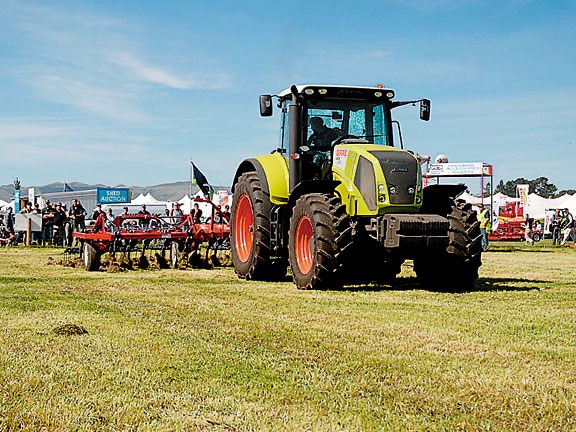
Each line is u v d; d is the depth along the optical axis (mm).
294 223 10703
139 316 7832
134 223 16750
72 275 12891
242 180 12531
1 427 4102
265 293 10039
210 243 14805
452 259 10273
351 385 4977
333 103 11133
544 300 9273
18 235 26500
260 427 4125
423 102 11125
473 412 4406
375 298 9469
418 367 5477
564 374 5270
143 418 4277
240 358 5766
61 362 5566
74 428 4109
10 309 8273
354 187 10289
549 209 41344
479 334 6777
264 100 11172
